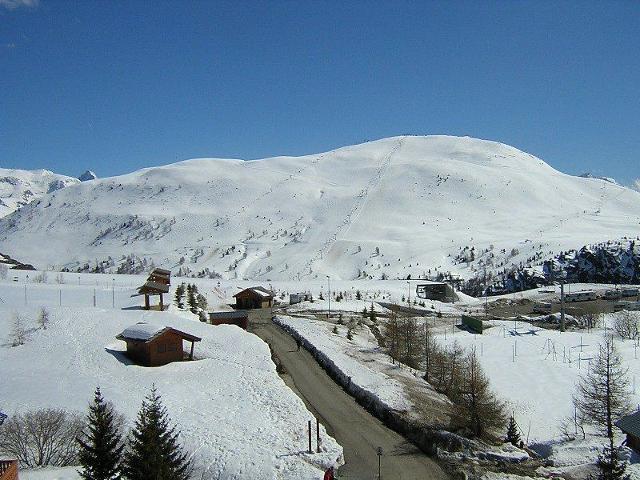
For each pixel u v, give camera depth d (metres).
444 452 39.25
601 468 37.78
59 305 82.81
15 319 67.19
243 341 68.31
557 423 51.72
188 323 74.12
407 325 72.88
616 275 179.38
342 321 91.12
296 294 117.00
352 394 51.66
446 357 64.19
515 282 186.25
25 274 132.38
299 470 34.41
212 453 36.16
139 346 58.47
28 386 46.09
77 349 59.75
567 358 77.81
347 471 35.78
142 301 90.12
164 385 50.72
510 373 69.50
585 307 119.19
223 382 52.50
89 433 36.34
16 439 34.25
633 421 43.62
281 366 59.62
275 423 42.47
